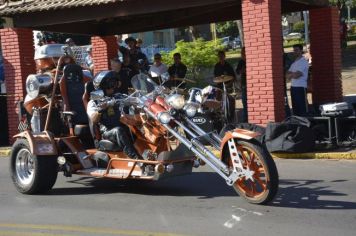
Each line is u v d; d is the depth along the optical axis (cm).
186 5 1314
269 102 1230
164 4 1342
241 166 729
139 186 933
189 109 778
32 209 797
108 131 858
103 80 877
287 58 1605
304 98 1323
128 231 665
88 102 889
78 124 923
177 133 776
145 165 819
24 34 1519
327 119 1184
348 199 782
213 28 4503
